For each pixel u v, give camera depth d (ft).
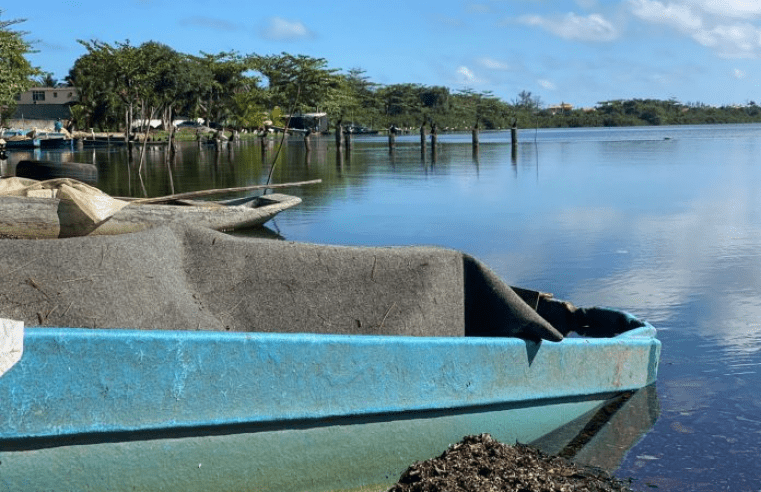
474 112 459.73
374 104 404.77
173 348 13.17
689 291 32.42
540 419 18.02
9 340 11.90
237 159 144.25
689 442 17.58
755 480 15.85
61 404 12.39
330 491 14.98
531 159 134.72
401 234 49.67
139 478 13.10
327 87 230.48
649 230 50.03
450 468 14.53
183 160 140.56
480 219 56.80
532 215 58.70
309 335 14.55
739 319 28.04
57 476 12.49
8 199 34.83
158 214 41.75
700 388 20.94
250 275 16.21
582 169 107.34
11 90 119.34
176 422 13.28
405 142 247.50
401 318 17.10
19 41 115.75
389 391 15.51
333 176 100.37
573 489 14.42
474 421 16.89
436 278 17.65
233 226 46.34
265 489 14.28
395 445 15.74
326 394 14.75
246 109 270.46
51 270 14.02
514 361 17.31
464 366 16.52
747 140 213.87
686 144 189.06
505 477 14.34
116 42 188.96
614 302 30.58
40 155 155.02
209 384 13.53
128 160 126.11
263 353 14.01
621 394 20.07
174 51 200.44
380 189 81.46
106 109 245.86
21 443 12.21
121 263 14.61
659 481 15.72
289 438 14.47
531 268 37.65
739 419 18.90
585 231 50.01
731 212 58.75
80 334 12.47
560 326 23.29
